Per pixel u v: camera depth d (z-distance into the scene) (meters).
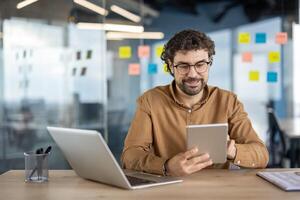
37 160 1.46
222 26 5.03
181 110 1.82
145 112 1.84
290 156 4.05
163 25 5.01
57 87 4.70
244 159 1.58
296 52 4.85
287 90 4.86
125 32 4.88
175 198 1.18
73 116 4.76
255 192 1.24
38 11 4.61
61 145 1.47
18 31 4.56
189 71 1.68
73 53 4.72
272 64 4.89
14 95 4.61
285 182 1.32
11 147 4.59
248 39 4.96
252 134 1.78
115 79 4.88
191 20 5.06
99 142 1.24
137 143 1.76
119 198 1.19
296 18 4.84
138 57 4.92
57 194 1.25
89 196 1.22
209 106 1.84
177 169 1.42
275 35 4.91
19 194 1.26
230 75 4.98
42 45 4.64
